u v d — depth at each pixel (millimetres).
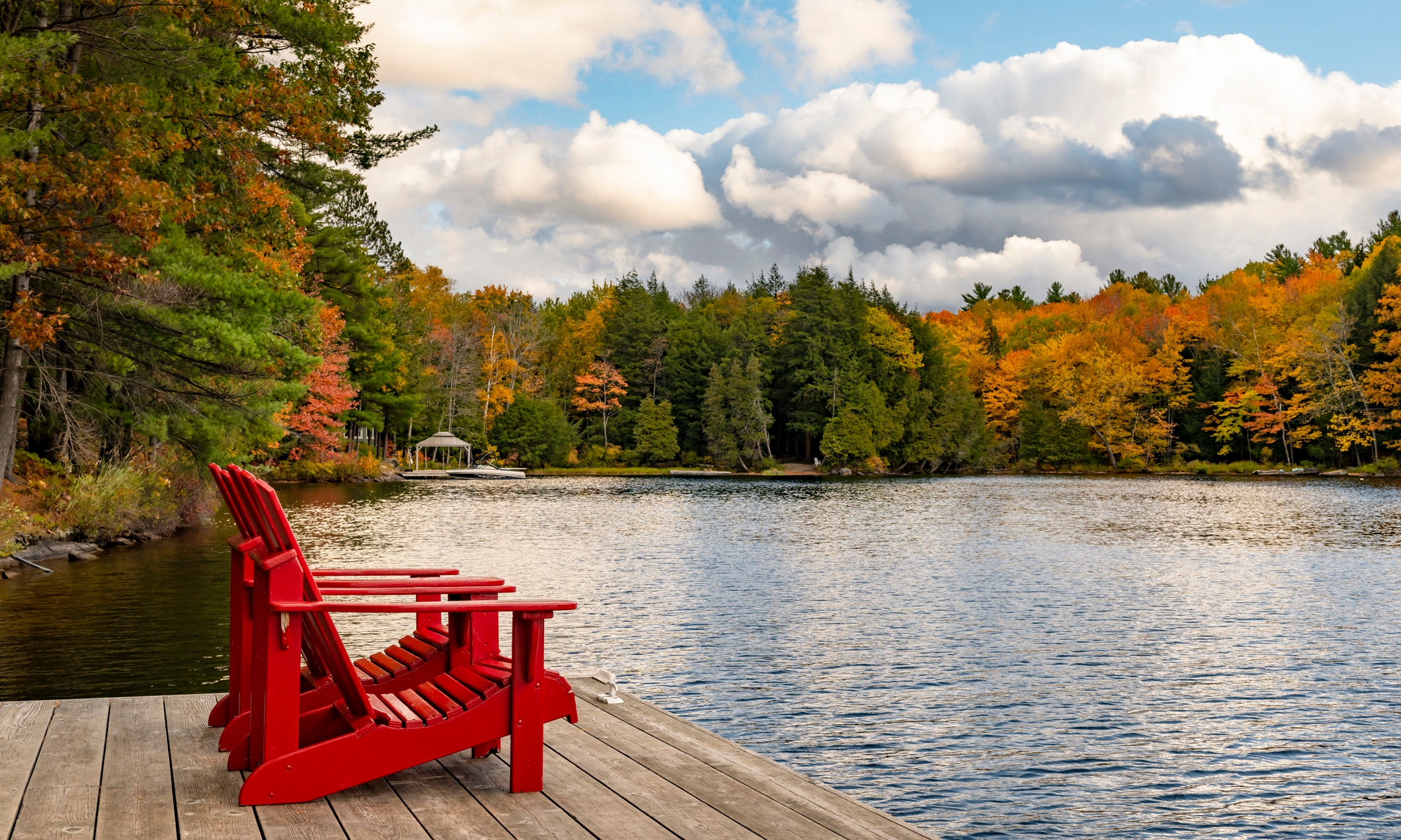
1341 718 10469
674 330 98500
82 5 18078
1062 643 14000
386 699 4562
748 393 84562
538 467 84375
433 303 91875
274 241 21484
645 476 78625
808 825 3809
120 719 5359
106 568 18734
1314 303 75500
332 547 25047
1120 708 10742
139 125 16391
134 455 25266
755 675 12008
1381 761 9156
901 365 85750
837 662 12734
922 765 8945
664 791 4230
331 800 4078
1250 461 77312
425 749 4168
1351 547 26406
